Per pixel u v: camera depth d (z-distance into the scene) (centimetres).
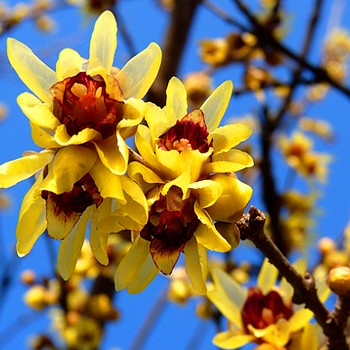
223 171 23
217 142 24
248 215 25
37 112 23
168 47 49
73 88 23
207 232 23
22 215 23
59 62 23
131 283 24
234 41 47
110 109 23
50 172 23
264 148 44
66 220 23
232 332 28
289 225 48
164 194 23
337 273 26
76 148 23
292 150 56
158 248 23
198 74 47
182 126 24
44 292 46
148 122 23
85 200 23
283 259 25
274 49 45
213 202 23
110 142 23
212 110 24
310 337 27
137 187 23
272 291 28
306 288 25
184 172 23
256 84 46
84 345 45
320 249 44
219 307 28
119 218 23
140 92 24
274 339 27
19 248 23
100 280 47
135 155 23
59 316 46
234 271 43
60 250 24
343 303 26
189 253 23
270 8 47
